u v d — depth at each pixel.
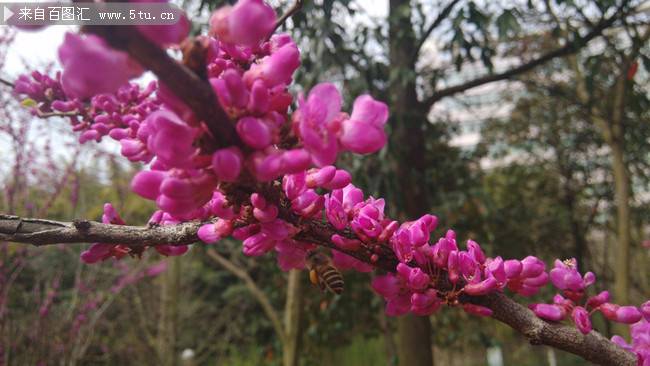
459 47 2.83
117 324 5.39
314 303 4.86
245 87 0.61
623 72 3.13
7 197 3.38
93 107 1.25
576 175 5.86
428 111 3.11
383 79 2.96
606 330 3.83
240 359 6.20
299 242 0.85
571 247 5.89
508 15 2.43
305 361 5.49
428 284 0.84
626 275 3.49
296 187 0.75
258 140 0.58
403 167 2.99
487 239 4.19
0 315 3.29
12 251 3.49
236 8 0.59
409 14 2.66
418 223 0.84
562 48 2.91
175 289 5.76
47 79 1.31
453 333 5.02
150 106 1.17
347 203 0.88
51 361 3.65
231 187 0.68
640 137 3.92
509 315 0.84
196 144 0.59
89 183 4.93
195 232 0.83
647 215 5.38
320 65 2.68
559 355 6.95
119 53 0.46
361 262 0.91
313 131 0.61
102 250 0.87
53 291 3.77
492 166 6.61
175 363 5.56
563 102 4.95
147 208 5.53
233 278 7.11
